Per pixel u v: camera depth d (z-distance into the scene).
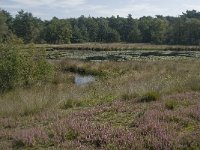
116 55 59.97
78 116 10.51
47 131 8.98
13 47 20.69
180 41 117.06
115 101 12.92
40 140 8.28
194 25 114.50
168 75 22.83
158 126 8.55
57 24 126.19
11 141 8.44
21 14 131.50
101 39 145.38
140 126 8.76
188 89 14.70
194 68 28.72
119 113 10.79
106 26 145.50
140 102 12.44
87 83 24.39
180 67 30.48
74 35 136.12
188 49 81.50
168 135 7.85
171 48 82.56
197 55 57.94
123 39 151.12
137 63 36.69
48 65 22.91
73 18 162.25
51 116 10.82
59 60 42.12
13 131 9.26
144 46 90.12
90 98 14.26
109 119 10.05
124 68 33.69
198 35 113.94
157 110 10.48
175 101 11.66
